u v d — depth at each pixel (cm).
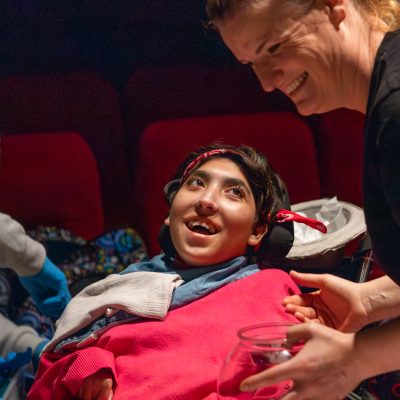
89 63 221
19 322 164
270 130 199
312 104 88
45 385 105
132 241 176
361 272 124
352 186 208
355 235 125
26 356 133
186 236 113
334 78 85
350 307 103
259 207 117
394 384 115
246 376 77
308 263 124
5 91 191
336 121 207
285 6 82
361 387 112
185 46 224
